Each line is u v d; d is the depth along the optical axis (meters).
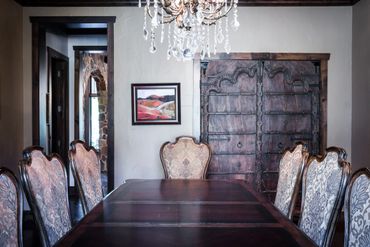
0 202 1.38
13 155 3.87
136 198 2.23
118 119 4.12
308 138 4.16
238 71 4.14
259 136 4.16
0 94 3.56
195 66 4.09
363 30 3.81
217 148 4.16
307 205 2.04
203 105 4.15
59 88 5.46
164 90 4.11
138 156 4.12
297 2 4.05
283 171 2.54
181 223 1.68
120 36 4.11
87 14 4.12
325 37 4.12
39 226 1.73
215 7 2.58
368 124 3.69
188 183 2.78
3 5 3.62
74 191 5.38
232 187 2.61
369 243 1.34
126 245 1.38
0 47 3.56
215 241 1.42
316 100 4.16
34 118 4.11
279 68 4.15
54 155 2.15
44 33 4.40
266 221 1.72
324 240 1.77
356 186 1.48
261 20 4.11
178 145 3.57
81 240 1.43
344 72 4.11
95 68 6.99
